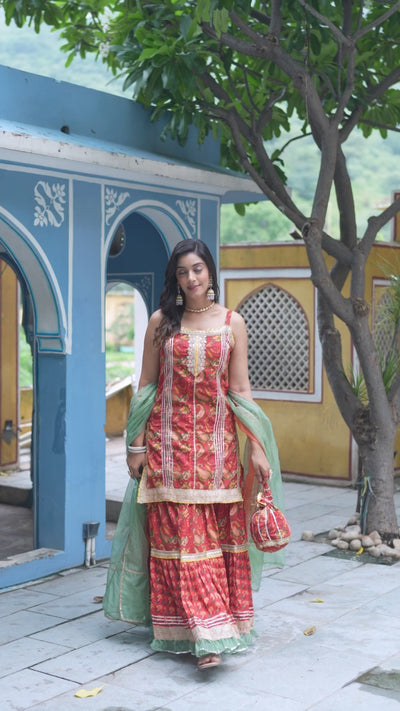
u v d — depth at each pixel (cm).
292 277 904
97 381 581
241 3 553
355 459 871
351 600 494
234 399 415
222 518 415
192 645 399
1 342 926
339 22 658
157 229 674
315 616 465
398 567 567
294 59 616
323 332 654
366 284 884
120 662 402
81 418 569
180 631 405
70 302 559
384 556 592
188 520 399
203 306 411
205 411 405
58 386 560
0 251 678
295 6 575
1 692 367
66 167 545
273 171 654
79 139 557
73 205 559
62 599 498
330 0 566
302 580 535
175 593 401
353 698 360
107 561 583
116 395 1260
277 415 916
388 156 3378
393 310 668
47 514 566
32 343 679
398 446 945
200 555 400
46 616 467
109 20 734
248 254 933
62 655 410
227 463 407
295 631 441
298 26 586
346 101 605
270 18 648
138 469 419
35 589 518
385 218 630
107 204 586
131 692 367
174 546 402
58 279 550
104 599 435
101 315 582
